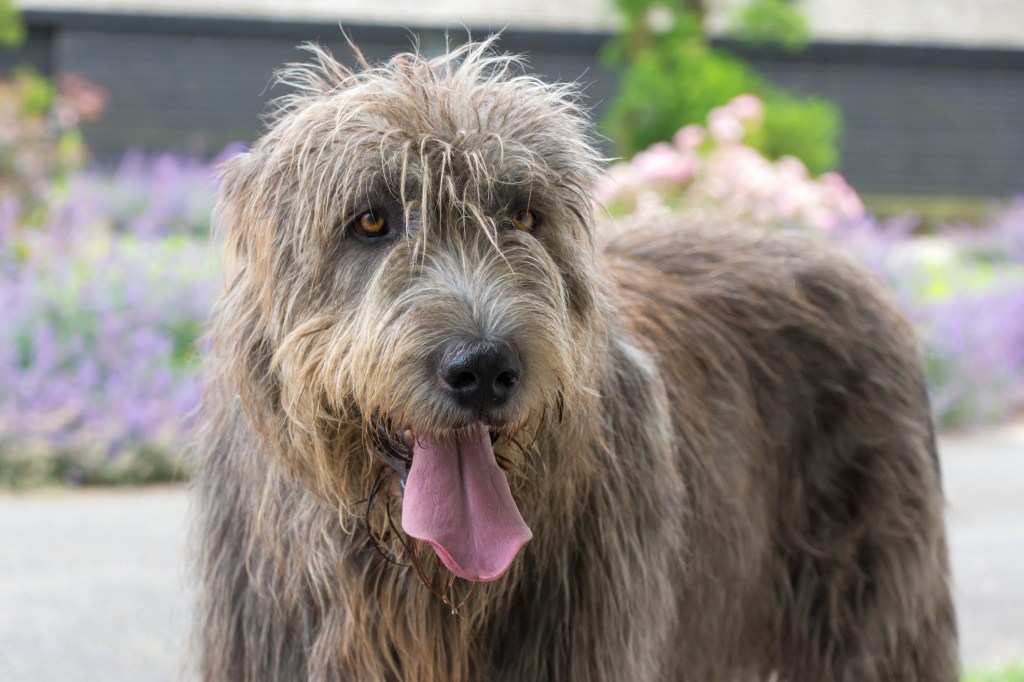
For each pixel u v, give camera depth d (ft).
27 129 49.21
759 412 14.62
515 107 11.45
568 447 11.18
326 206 10.87
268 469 11.53
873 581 14.57
